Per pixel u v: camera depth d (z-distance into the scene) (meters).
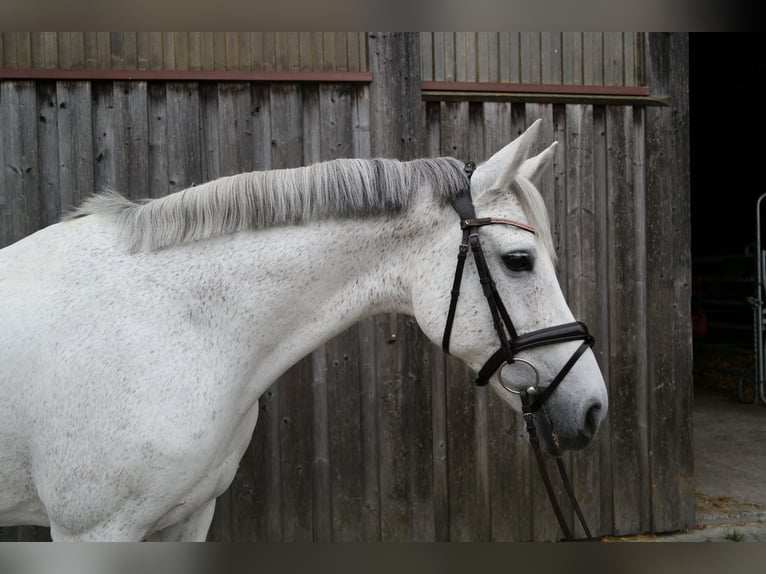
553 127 2.85
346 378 2.68
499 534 2.86
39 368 1.34
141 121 2.50
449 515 2.81
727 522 3.14
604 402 1.42
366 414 2.71
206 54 2.57
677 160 2.99
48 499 1.35
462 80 2.79
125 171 2.50
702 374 6.74
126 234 1.45
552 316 1.42
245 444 1.60
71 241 1.46
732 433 4.61
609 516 2.97
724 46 6.17
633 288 2.96
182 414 1.33
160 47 2.54
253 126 2.58
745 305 7.35
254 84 2.58
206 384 1.38
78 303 1.37
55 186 2.47
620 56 2.95
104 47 2.49
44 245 1.47
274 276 1.45
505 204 1.46
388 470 2.73
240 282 1.44
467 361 1.51
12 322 1.36
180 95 2.53
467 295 1.44
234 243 1.46
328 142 2.62
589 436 1.41
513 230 1.42
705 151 9.34
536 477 2.90
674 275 3.01
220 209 1.45
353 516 2.71
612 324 2.93
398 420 2.73
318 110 2.62
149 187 2.52
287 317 1.48
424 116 2.70
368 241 1.50
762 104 8.07
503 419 2.85
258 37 2.60
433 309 1.47
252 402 1.51
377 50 2.64
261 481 2.63
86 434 1.31
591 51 2.92
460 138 2.76
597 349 2.92
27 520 1.52
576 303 2.88
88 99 2.47
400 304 1.55
